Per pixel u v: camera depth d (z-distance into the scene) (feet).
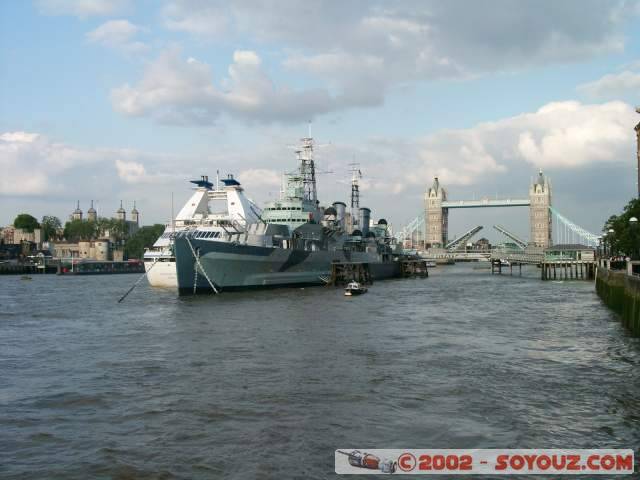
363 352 132.16
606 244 409.69
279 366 117.29
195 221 333.21
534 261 512.63
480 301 259.80
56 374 113.39
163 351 134.21
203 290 260.21
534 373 112.47
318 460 70.54
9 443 76.48
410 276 511.81
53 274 631.15
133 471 67.67
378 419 84.74
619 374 111.55
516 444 75.25
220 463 69.67
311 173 382.83
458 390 99.76
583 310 220.02
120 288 359.46
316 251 327.88
